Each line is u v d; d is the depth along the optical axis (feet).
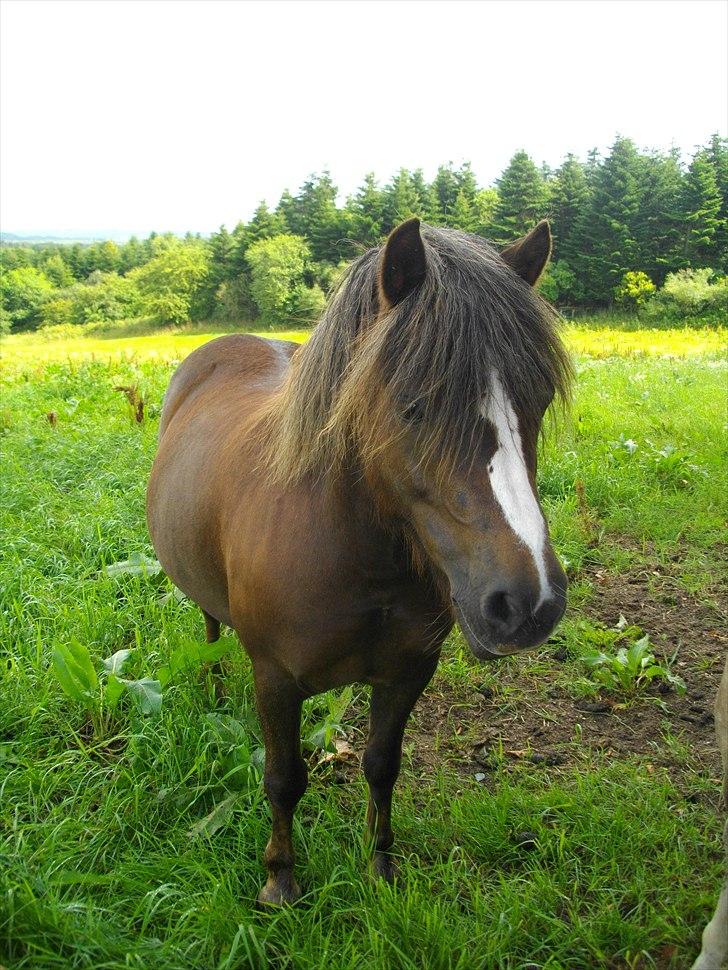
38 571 12.92
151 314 204.44
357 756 9.35
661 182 164.55
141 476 18.15
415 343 4.68
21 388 36.35
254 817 7.86
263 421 7.25
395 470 5.08
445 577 5.39
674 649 11.82
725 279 142.20
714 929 6.00
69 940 6.26
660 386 32.76
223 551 7.31
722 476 18.30
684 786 8.84
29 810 7.82
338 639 6.10
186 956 6.33
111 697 9.11
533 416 4.88
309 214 167.02
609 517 16.48
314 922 6.87
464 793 8.58
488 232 156.87
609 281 155.33
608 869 7.54
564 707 10.37
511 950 6.62
